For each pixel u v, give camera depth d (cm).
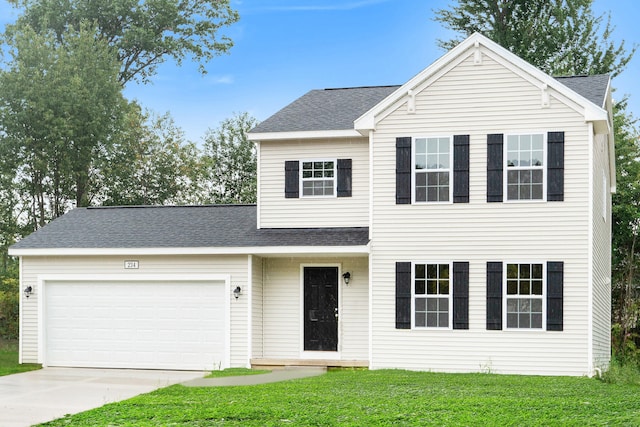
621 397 1321
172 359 2025
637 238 3114
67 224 2269
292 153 2123
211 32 4216
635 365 2283
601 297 2089
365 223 2064
